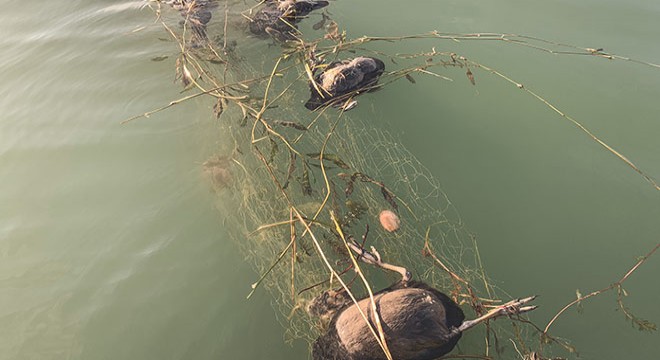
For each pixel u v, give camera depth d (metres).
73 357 0.61
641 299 0.62
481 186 0.77
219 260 0.70
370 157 0.81
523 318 0.60
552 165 0.79
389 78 0.95
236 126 0.89
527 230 0.71
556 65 0.96
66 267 0.71
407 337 0.50
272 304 0.64
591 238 0.69
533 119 0.86
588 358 0.56
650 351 0.57
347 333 0.52
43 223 0.77
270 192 0.77
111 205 0.79
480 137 0.84
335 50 0.95
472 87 0.93
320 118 0.88
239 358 0.60
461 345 0.56
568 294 0.63
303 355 0.58
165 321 0.64
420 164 0.80
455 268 0.65
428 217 0.72
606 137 0.82
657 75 0.91
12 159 0.88
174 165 0.84
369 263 0.63
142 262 0.71
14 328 0.64
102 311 0.65
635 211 0.72
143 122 0.92
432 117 0.88
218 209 0.76
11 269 0.71
